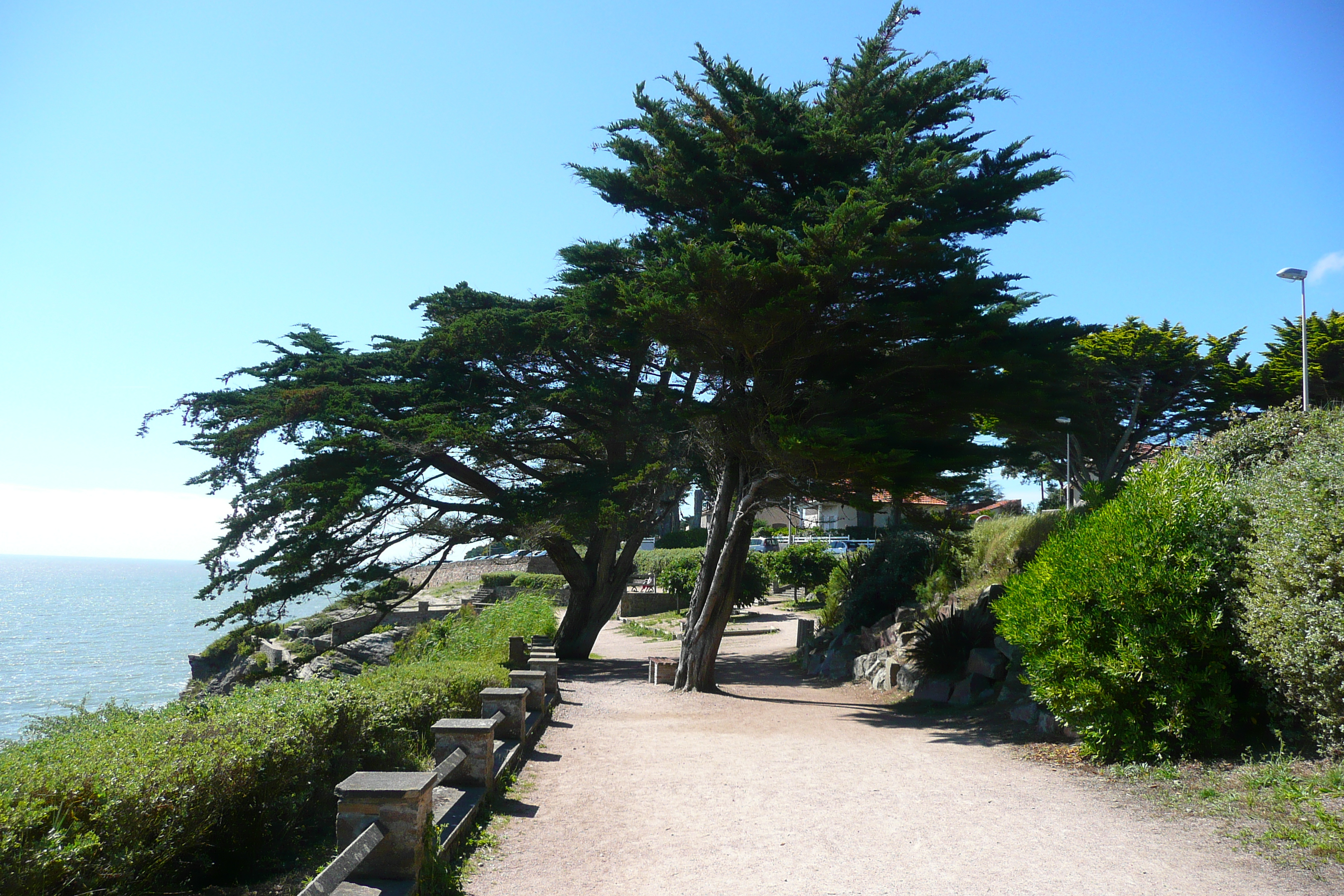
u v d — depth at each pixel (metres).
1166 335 35.94
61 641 61.97
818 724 12.51
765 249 14.26
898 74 16.47
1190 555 7.80
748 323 13.13
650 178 17.16
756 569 37.53
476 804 6.46
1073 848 5.71
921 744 10.36
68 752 4.51
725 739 10.79
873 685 17.16
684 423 19.88
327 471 20.50
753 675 20.88
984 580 17.25
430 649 20.47
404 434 20.88
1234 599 7.57
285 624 36.62
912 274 13.84
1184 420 38.84
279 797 5.58
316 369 21.84
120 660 48.94
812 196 15.31
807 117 15.98
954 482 13.85
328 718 6.36
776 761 9.15
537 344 21.30
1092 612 8.38
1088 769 8.12
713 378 16.92
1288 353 35.53
